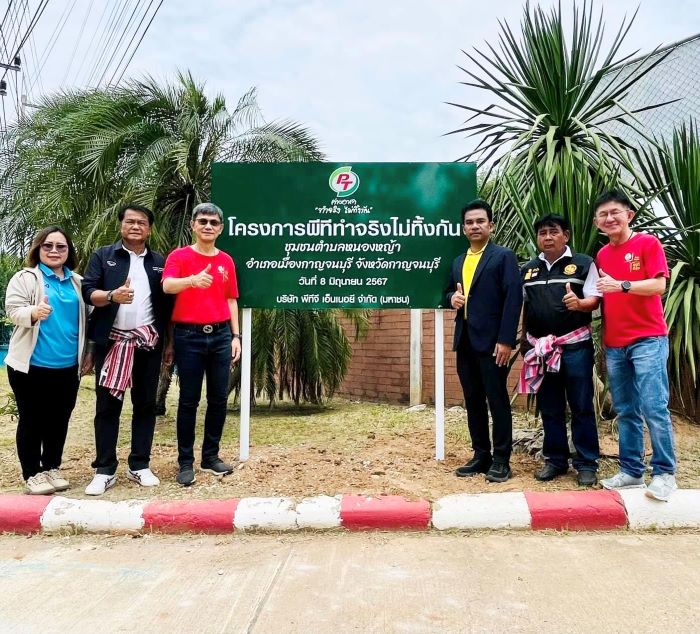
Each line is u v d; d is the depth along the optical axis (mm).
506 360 3979
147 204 6605
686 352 4723
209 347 4156
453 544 3184
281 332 8023
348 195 4785
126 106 7215
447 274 4750
